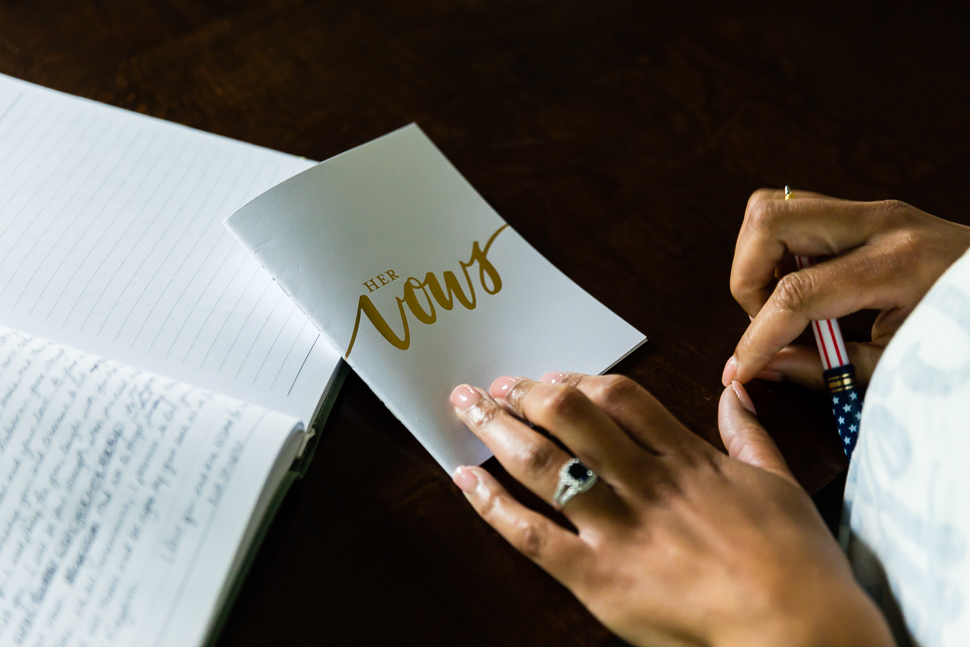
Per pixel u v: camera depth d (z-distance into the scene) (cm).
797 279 42
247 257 47
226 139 51
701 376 45
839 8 61
